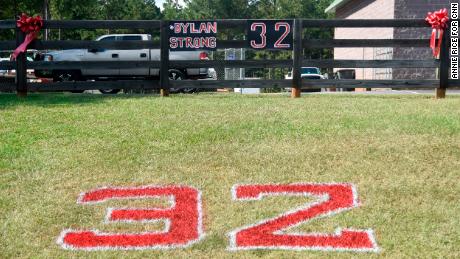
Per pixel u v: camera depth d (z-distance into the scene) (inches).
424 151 250.5
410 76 885.8
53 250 169.0
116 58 683.4
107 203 200.7
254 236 177.3
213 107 356.2
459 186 215.0
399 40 456.1
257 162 237.8
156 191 210.4
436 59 455.2
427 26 453.4
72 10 1984.5
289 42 456.1
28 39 453.7
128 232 180.7
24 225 184.1
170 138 269.7
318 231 181.3
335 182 218.5
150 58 687.7
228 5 2716.5
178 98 419.5
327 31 2556.6
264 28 456.8
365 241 174.7
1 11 1704.0
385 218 189.9
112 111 341.1
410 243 173.6
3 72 860.6
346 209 196.5
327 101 395.2
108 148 254.7
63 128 291.1
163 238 176.2
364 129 286.4
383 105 369.7
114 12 2564.0
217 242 173.9
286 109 347.6
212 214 193.0
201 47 459.5
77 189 211.6
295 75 457.4
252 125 295.4
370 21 456.1
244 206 198.7
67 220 188.2
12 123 303.1
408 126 292.4
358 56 1079.0
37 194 206.8
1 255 165.2
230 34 2217.0
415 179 221.3
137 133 279.6
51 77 679.7
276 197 205.3
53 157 242.7
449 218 189.8
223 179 220.8
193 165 234.7
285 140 266.7
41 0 1772.9
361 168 231.8
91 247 170.9
